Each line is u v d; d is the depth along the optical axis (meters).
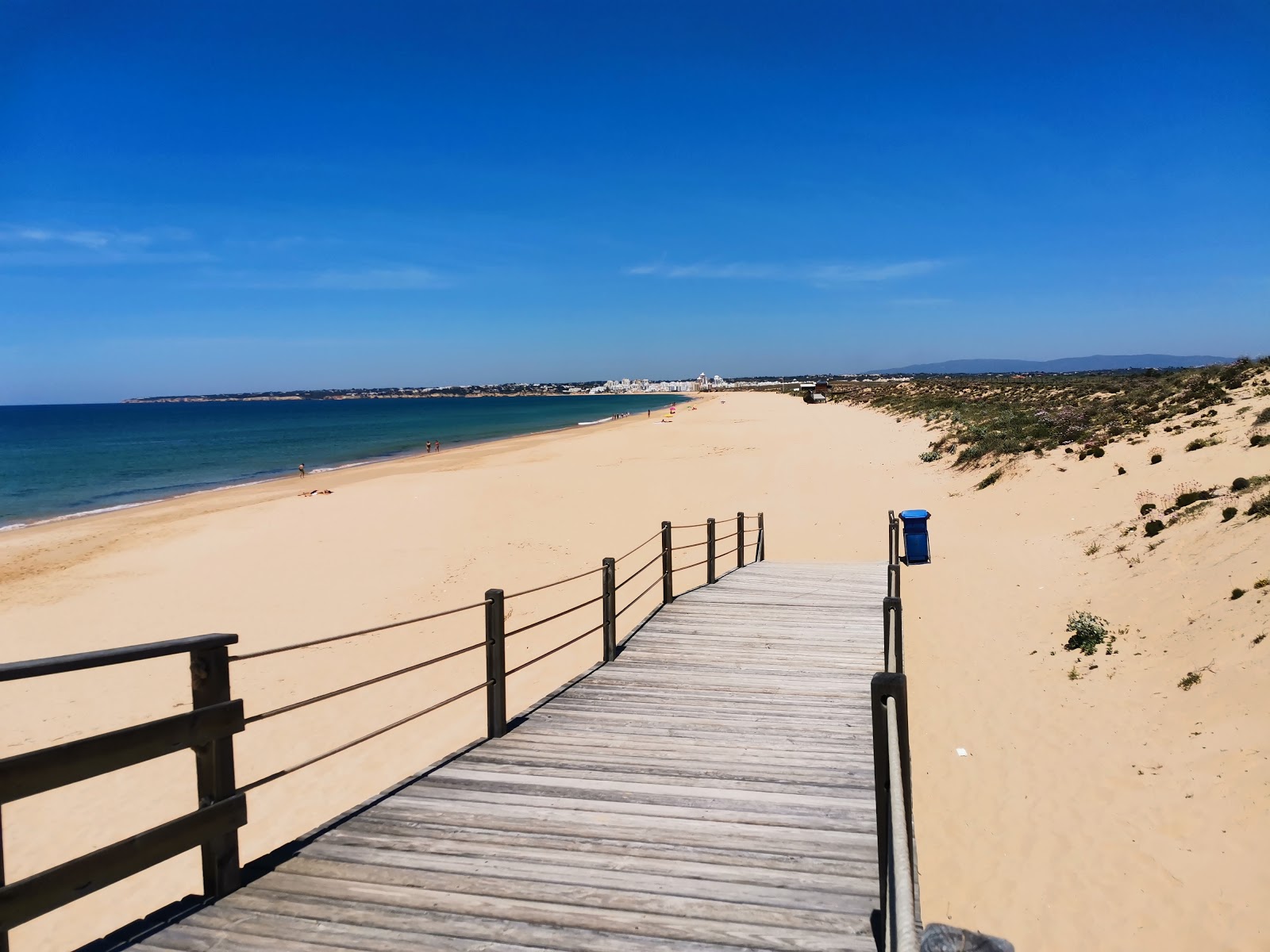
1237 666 6.94
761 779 4.80
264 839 6.73
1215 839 5.26
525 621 12.75
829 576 12.35
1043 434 21.12
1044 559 12.31
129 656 2.88
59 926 5.99
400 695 10.05
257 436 80.56
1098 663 8.25
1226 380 20.25
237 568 17.59
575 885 3.59
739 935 3.19
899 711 2.77
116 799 7.79
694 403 133.62
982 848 5.84
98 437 85.00
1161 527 11.10
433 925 3.26
